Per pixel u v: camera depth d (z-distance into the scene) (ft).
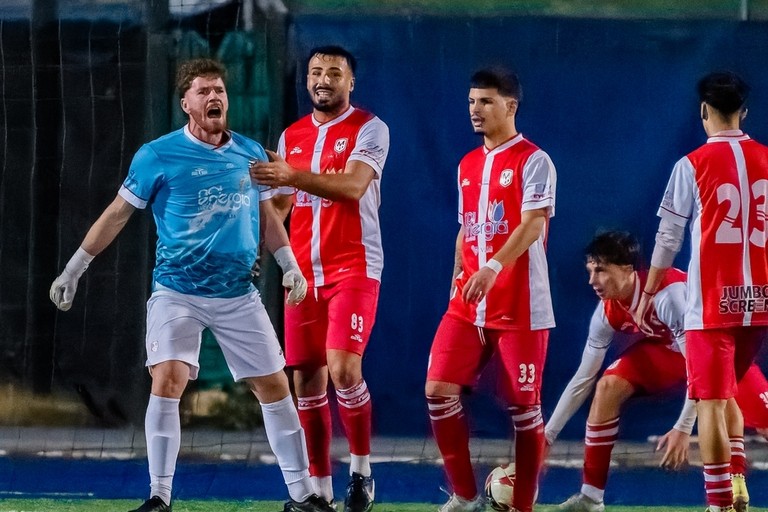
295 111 72.79
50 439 73.97
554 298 72.38
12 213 74.79
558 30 72.02
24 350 74.64
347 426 65.41
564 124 72.08
